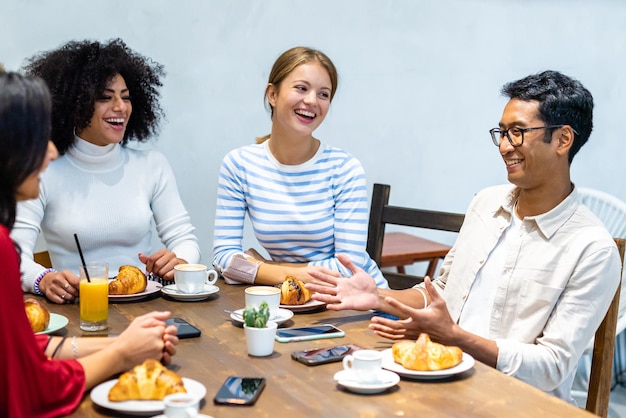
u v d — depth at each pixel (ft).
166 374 3.98
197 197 10.27
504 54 12.19
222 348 4.89
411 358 4.44
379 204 7.64
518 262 5.73
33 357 3.90
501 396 4.21
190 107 9.99
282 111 6.84
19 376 3.86
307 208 7.02
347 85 11.04
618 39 13.09
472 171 12.34
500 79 12.25
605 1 12.84
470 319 5.96
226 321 5.50
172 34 9.72
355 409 3.96
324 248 7.16
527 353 5.19
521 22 12.23
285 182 7.04
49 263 7.35
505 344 5.18
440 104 11.83
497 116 12.34
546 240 5.64
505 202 5.94
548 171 5.56
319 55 6.91
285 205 7.00
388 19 11.18
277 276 6.42
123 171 7.40
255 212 7.09
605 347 5.82
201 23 9.87
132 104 7.82
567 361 5.32
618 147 13.52
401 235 11.83
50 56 7.29
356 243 7.01
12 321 3.82
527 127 5.49
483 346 5.12
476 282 5.99
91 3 9.18
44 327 5.00
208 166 10.27
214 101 10.14
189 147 10.08
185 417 3.63
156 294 6.23
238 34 10.15
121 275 6.04
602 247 5.43
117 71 7.23
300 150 7.02
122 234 7.25
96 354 4.25
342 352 4.76
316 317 5.70
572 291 5.46
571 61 12.78
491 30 12.01
